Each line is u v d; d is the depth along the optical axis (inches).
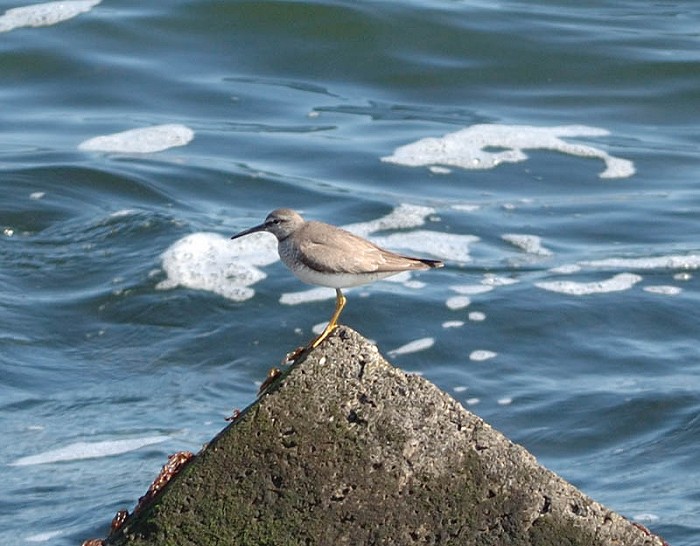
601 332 629.6
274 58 932.6
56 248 697.0
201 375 595.5
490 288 664.4
